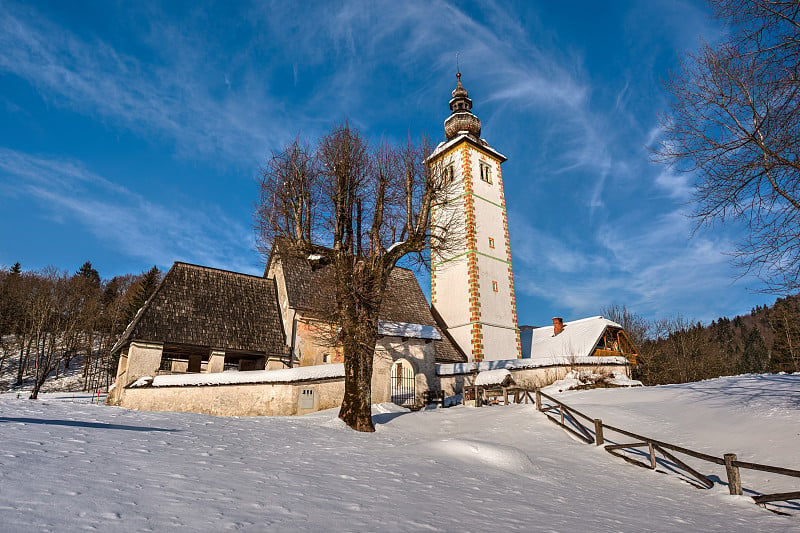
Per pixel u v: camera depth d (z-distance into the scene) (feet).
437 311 119.65
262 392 68.80
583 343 118.32
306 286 88.99
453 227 94.02
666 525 25.46
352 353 51.83
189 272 86.33
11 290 189.98
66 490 17.66
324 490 22.81
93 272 273.75
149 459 25.68
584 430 53.11
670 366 149.38
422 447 39.96
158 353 73.72
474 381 89.30
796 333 154.40
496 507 24.20
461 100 137.18
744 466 33.17
